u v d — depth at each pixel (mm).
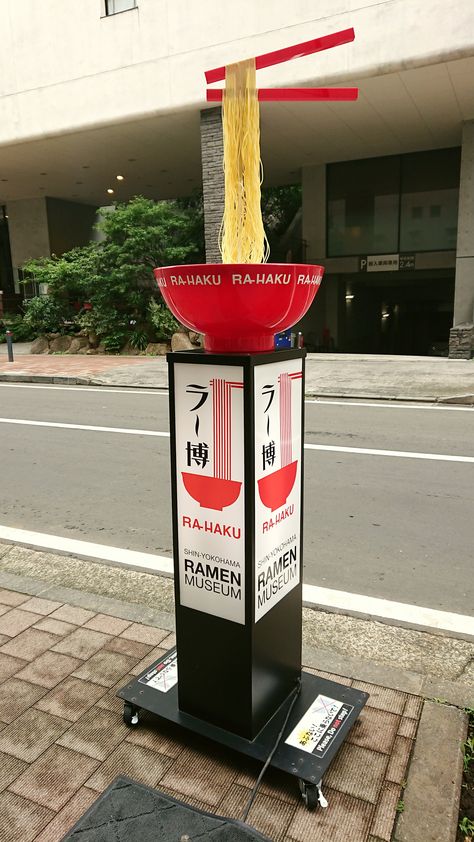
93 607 3266
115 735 2338
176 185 22500
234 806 2020
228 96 2033
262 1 12258
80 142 16141
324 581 3754
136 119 14234
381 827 1929
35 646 2902
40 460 6664
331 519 4750
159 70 13617
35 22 14758
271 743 2141
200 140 16031
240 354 1968
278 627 2264
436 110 13438
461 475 5758
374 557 4078
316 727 2223
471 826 1968
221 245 2131
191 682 2256
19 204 24609
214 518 2092
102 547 4309
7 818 1994
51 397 10922
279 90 2016
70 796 2072
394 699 2488
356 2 11438
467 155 14094
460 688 2564
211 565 2127
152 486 5695
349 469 6012
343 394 10102
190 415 2076
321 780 2014
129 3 13711
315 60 11922
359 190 17984
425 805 1995
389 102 12922
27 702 2521
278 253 20109
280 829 1935
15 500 5387
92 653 2842
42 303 19125
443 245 17312
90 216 26422
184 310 1935
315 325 19719
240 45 12680
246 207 2053
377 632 3162
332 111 13430
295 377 2189
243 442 1978
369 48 11484
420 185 17266
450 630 3170
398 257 17859
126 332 17484
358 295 21297
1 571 3871
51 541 4438
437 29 10914
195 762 2201
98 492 5555
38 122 15477
